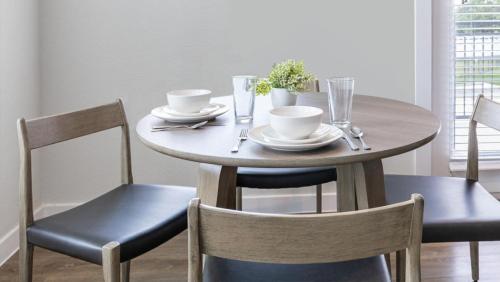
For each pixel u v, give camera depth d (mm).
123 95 2754
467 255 2344
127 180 1917
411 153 2848
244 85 1583
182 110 1597
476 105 1861
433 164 2939
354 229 887
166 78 2758
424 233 1482
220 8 2717
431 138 1394
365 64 2781
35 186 2699
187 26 2725
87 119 1768
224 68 2762
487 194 1722
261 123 1585
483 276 2139
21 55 2465
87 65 2721
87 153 2785
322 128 1402
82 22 2688
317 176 1979
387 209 891
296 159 1194
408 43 2770
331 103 1521
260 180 1953
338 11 2734
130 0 2691
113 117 1859
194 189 1824
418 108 1788
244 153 1253
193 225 914
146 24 2715
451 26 2832
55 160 2775
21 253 1521
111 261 1226
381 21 2748
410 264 926
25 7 2504
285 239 888
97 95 2748
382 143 1310
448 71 2869
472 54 2879
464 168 2918
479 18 2848
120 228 1481
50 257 2408
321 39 2754
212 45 2742
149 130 1518
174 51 2740
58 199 2799
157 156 2809
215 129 1515
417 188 1787
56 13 2672
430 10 2730
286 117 1267
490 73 2898
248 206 2861
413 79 2799
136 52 2730
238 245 903
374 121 1577
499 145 2986
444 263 2266
